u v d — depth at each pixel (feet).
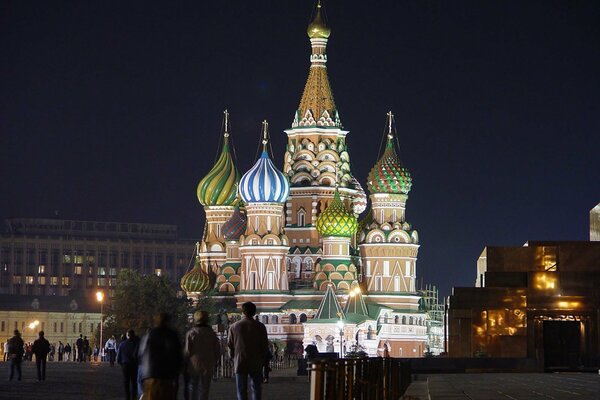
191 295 647.15
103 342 566.36
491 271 322.96
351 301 617.62
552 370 302.66
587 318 314.55
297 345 620.08
